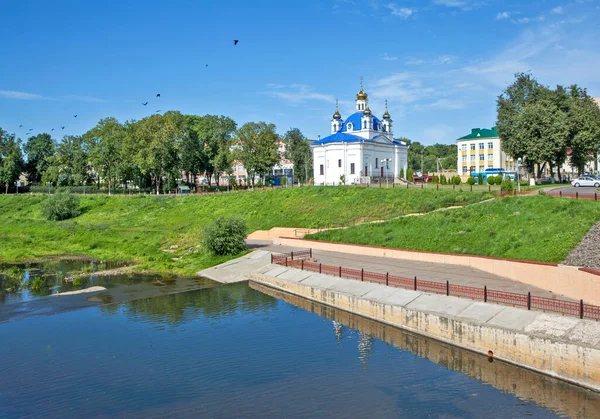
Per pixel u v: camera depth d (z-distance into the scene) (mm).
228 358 25016
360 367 23562
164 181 106750
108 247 65000
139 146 98750
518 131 70875
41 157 142750
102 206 95000
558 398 19688
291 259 43719
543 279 28906
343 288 34312
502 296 26391
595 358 19438
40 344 27500
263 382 22062
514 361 22438
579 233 32656
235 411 19359
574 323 21688
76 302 36719
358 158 86625
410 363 23875
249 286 41781
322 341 27328
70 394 21078
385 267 38125
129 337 28516
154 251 60500
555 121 69188
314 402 20031
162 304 35875
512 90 80812
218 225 52750
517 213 41000
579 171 81062
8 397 20859
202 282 43844
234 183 110312
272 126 96438
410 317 27922
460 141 127562
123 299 37562
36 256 59906
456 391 20750
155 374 23109
